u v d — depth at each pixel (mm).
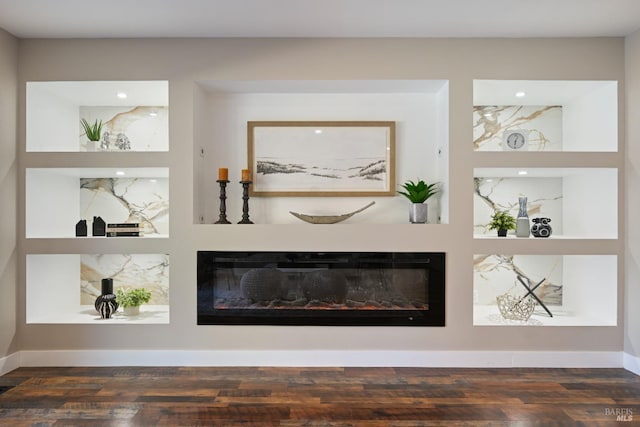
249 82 2965
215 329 2934
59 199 3238
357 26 2736
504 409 2271
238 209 3326
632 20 2623
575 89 3080
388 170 3314
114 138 3459
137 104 3443
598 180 3049
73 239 2908
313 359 2924
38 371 2820
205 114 3266
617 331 2896
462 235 2906
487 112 3488
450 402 2355
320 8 2490
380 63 2906
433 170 3312
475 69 2889
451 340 2914
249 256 2926
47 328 2916
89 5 2438
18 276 2900
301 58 2912
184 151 2916
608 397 2422
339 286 2955
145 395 2443
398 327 2924
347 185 3322
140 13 2543
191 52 2912
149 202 3461
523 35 2852
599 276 3057
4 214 2791
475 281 3482
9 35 2809
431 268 2908
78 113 3467
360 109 3336
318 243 2926
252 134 3312
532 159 2881
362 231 2922
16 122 2879
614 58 2863
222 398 2402
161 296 3455
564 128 3473
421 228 2914
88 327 2924
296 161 3326
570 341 2900
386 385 2592
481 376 2738
